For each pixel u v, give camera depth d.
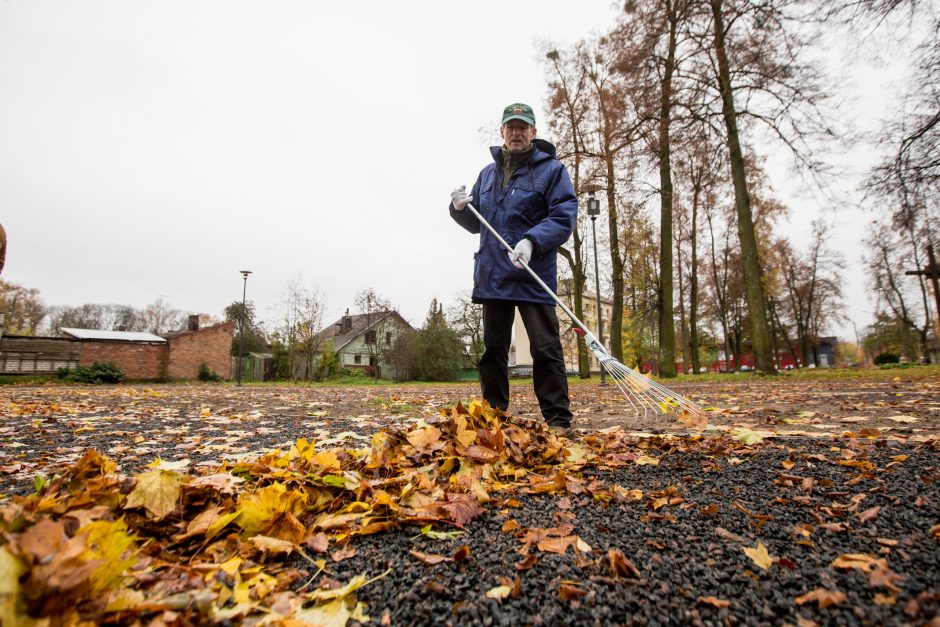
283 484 1.66
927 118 9.95
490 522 1.61
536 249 3.07
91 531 0.99
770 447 2.72
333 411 5.76
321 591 1.13
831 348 66.62
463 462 2.17
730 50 13.98
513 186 3.32
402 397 8.74
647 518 1.61
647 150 15.66
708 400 6.47
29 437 3.62
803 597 1.08
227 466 2.06
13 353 22.78
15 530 0.94
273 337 32.75
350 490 1.78
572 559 1.31
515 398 7.22
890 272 31.14
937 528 1.38
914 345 35.78
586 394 8.85
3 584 0.74
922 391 6.74
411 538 1.47
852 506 1.64
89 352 24.98
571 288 23.62
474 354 39.66
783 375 14.87
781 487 1.93
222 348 29.38
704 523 1.56
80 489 1.48
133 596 0.93
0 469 2.35
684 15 14.06
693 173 20.62
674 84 14.74
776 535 1.45
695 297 26.00
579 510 1.72
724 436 3.14
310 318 29.62
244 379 31.84
